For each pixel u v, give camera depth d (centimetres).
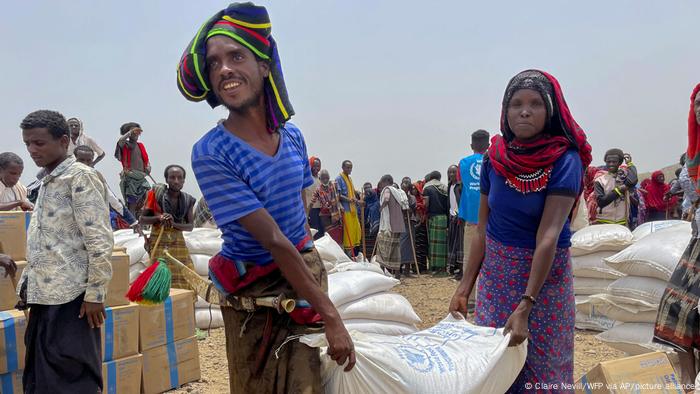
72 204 319
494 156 263
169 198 615
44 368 316
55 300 311
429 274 1124
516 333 238
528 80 251
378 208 1283
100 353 332
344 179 1194
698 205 358
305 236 212
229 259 205
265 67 203
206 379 474
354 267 488
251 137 200
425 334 249
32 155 321
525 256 261
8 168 614
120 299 417
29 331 325
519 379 266
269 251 190
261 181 194
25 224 413
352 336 225
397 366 209
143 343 430
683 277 334
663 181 1092
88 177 320
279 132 209
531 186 251
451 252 1030
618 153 743
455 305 286
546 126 256
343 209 1172
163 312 444
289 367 198
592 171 945
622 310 476
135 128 934
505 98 261
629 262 475
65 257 316
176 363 453
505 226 264
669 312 337
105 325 401
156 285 242
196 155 196
